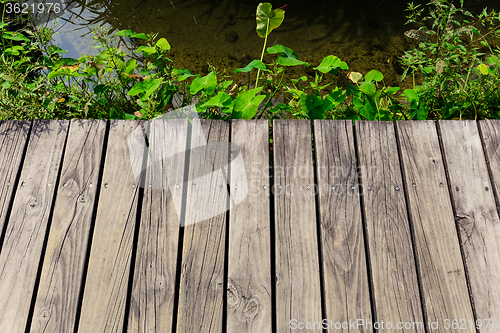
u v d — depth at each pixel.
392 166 1.60
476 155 1.61
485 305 1.36
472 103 2.27
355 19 3.70
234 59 3.43
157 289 1.41
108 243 1.48
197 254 1.46
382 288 1.39
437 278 1.40
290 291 1.39
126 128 1.71
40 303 1.38
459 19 3.59
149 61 2.56
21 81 1.97
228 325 1.34
